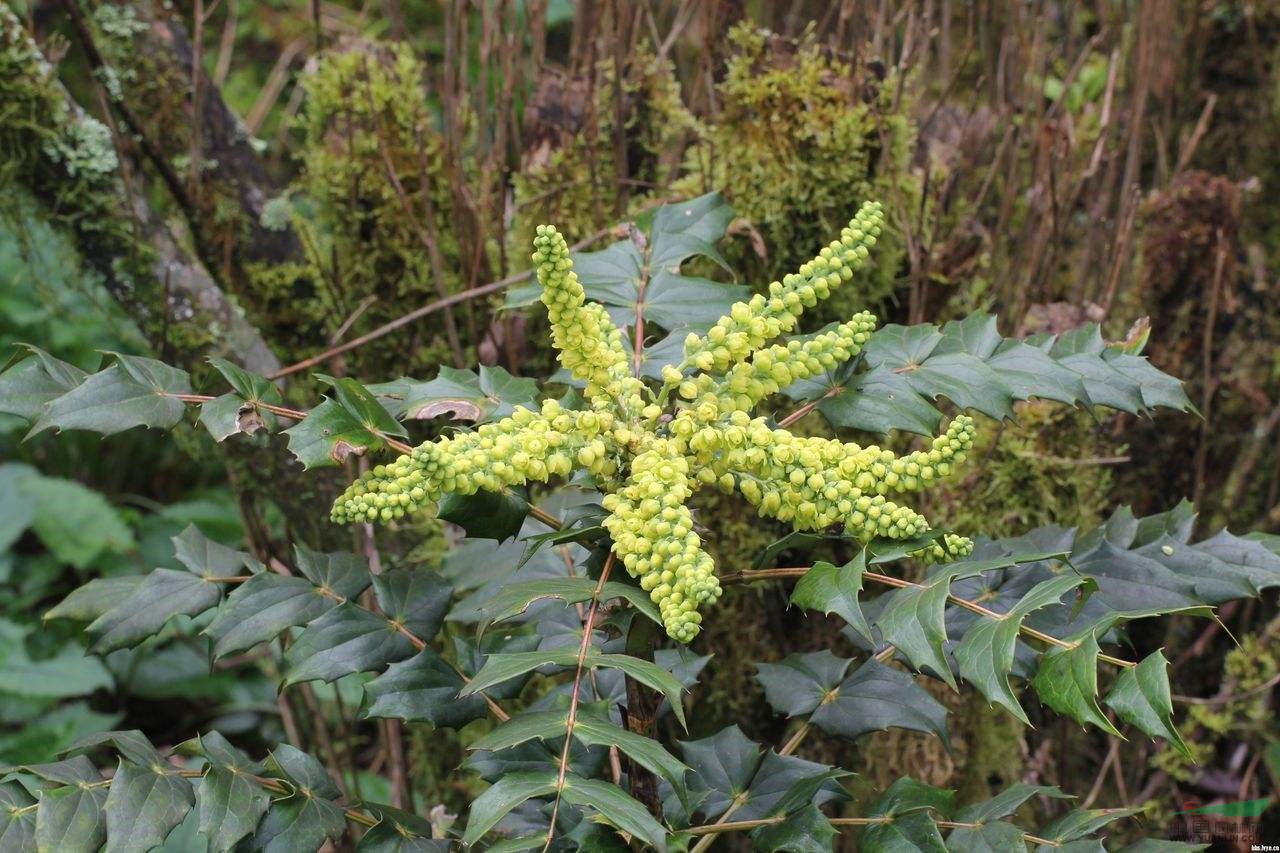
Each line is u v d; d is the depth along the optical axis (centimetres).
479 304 125
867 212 81
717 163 122
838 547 122
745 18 126
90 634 91
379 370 129
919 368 91
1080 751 134
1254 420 138
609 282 96
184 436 125
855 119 119
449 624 120
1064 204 129
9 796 79
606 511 83
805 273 82
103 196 117
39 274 166
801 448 80
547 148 126
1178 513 96
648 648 84
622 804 73
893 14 132
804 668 98
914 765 122
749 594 124
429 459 77
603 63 124
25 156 115
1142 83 129
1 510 163
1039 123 129
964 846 86
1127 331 134
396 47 127
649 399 90
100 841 79
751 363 84
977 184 138
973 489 123
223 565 94
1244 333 142
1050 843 86
